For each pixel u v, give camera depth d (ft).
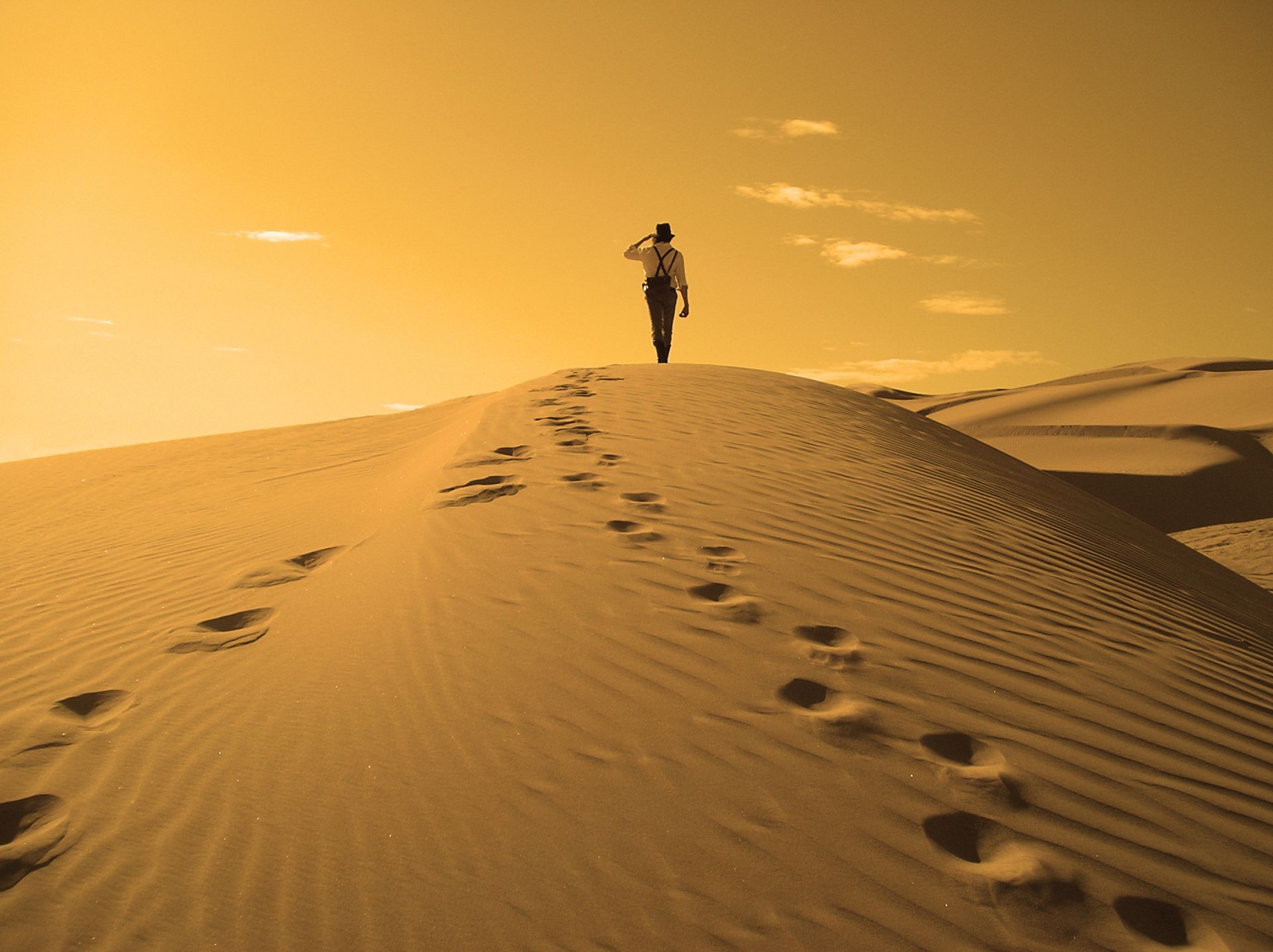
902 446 30.25
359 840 9.10
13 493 36.86
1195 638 15.65
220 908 8.35
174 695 12.51
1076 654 13.37
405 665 12.48
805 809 9.23
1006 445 161.68
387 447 37.22
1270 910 8.20
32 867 9.00
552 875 8.45
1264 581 56.03
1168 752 10.79
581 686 11.62
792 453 24.97
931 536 18.48
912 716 11.00
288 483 31.09
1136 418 160.56
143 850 9.19
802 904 8.04
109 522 27.48
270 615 15.47
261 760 10.59
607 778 9.77
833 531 17.93
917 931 7.75
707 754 10.11
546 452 23.66
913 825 9.04
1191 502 123.44
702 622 13.28
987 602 15.05
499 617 13.67
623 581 14.76
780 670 11.93
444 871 8.59
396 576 15.72
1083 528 25.45
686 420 28.60
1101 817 9.36
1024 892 8.21
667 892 8.20
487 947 7.70
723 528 17.49
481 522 18.11
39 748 11.28
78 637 15.46
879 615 13.89
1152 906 8.18
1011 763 10.16
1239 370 198.70
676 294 43.91
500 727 10.85
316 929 8.02
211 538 22.45
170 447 48.34
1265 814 9.69
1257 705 12.63
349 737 10.90
